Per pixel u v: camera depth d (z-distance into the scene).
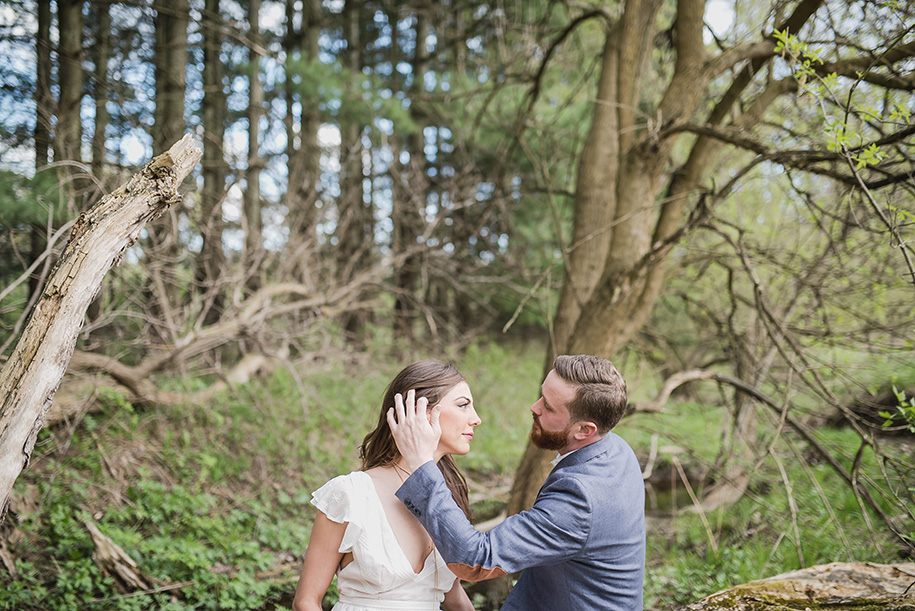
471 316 12.33
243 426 5.97
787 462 5.18
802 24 3.68
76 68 6.30
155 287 5.90
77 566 3.84
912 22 3.06
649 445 6.77
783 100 5.14
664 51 6.08
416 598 1.82
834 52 3.91
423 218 8.67
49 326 1.94
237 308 6.54
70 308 1.97
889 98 3.59
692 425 7.33
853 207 3.94
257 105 9.88
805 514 4.27
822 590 2.43
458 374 1.99
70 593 3.66
